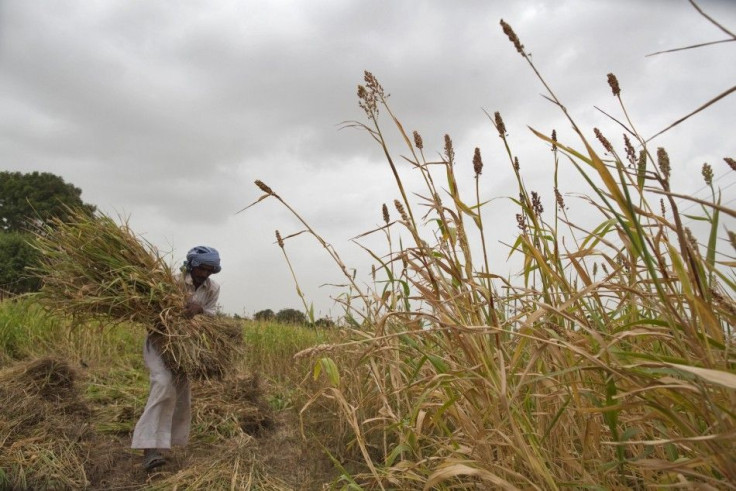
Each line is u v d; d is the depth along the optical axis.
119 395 5.95
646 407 2.06
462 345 2.25
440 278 2.41
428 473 2.72
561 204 2.50
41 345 7.43
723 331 1.73
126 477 4.16
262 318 11.89
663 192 1.38
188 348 4.45
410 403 3.49
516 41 1.74
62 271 4.56
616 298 2.40
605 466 2.00
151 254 4.67
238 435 5.01
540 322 2.22
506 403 1.93
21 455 3.96
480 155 2.38
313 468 4.22
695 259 1.51
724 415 1.57
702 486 1.56
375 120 2.48
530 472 2.20
